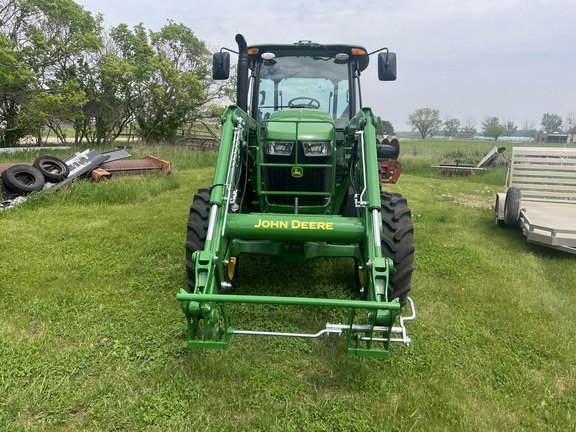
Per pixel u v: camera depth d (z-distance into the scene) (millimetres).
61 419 2490
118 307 3838
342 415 2586
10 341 3234
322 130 3875
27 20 15984
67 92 15609
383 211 3998
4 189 7742
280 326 3621
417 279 4730
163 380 2842
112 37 19750
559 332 3631
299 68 5016
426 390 2840
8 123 15859
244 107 4352
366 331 2773
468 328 3656
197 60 23578
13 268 4621
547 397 2824
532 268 5227
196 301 2646
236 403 2658
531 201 7754
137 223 6621
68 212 7246
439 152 25172
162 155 16078
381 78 4582
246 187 4469
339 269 4859
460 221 7785
